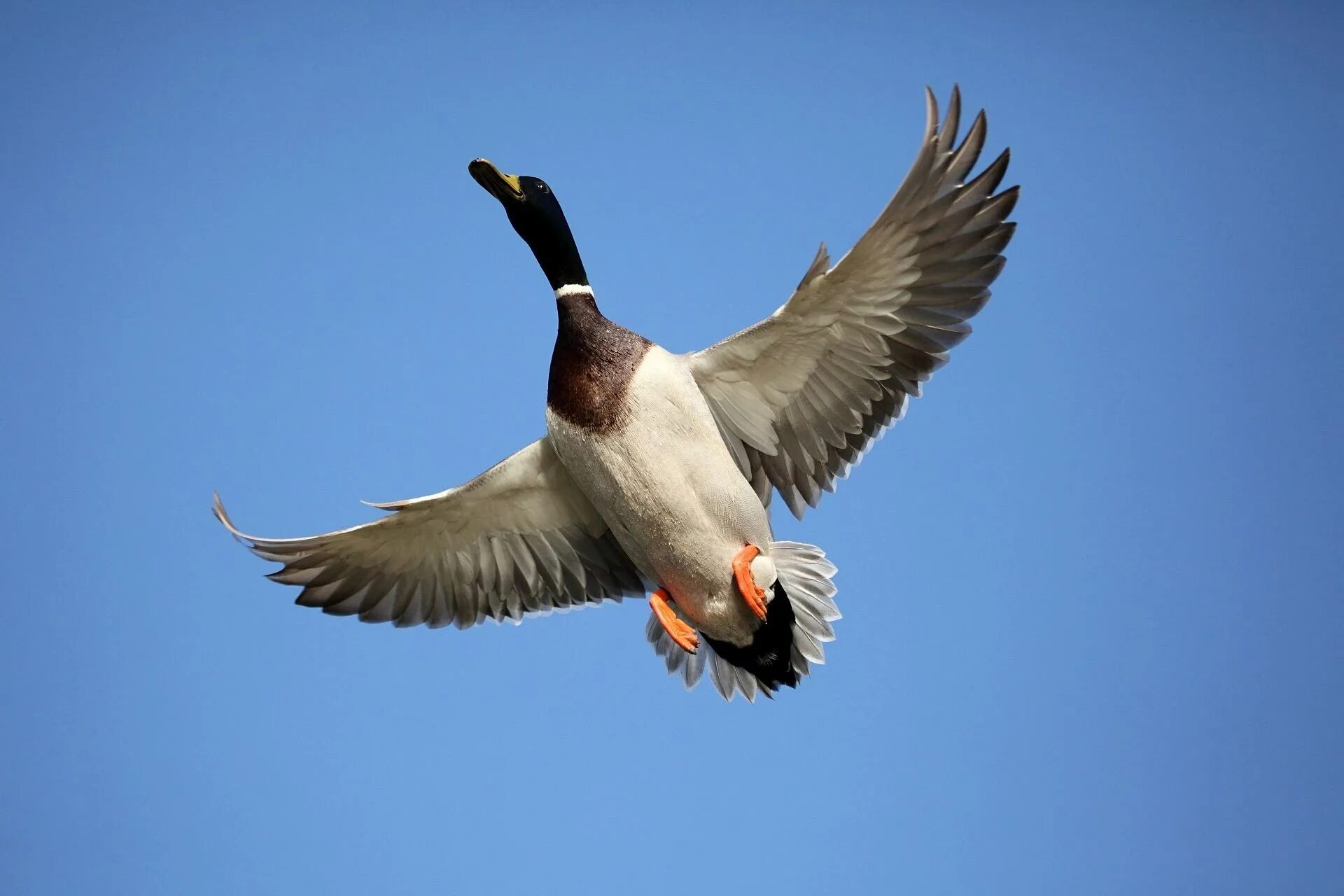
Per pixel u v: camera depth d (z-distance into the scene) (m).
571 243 11.47
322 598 12.61
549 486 12.04
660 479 10.66
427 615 12.87
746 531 10.82
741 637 11.34
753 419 11.33
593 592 12.73
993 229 10.54
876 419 11.25
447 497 12.03
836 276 10.53
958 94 10.05
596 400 10.76
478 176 11.47
